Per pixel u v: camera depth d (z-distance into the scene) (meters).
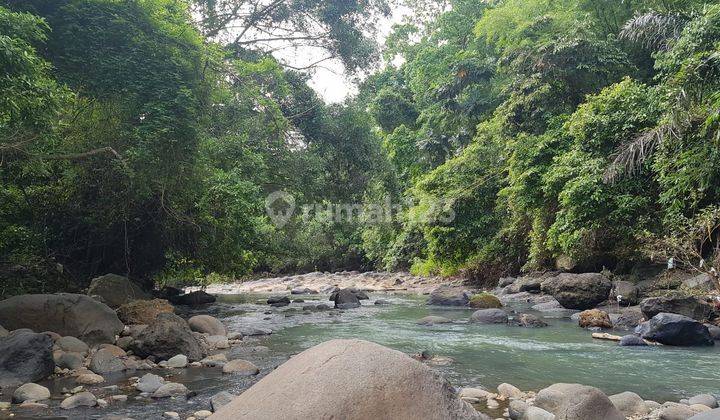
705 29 10.34
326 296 19.73
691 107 9.97
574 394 4.20
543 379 5.79
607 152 13.08
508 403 4.86
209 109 12.77
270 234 16.30
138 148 10.05
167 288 16.98
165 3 11.27
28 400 5.03
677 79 10.16
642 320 9.27
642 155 11.66
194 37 11.26
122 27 10.20
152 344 6.94
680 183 10.32
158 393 5.19
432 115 26.33
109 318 8.05
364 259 35.03
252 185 13.04
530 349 7.51
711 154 9.77
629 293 11.22
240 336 8.84
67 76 9.69
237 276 16.33
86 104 10.24
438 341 8.24
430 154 26.09
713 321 8.74
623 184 12.43
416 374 2.97
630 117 12.66
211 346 7.85
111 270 14.44
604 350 7.38
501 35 21.05
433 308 13.56
